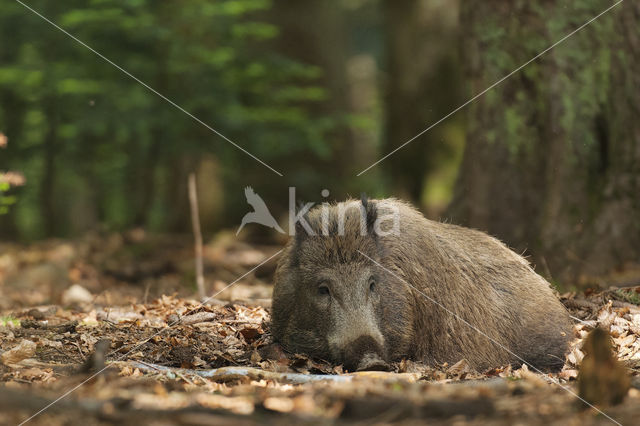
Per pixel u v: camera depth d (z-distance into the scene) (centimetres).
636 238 1110
